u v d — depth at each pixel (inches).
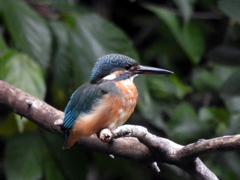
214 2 477.1
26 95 314.8
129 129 267.0
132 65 329.4
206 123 415.8
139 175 426.9
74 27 389.4
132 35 524.1
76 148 396.5
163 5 519.8
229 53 437.1
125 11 518.6
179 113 416.8
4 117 380.5
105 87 299.9
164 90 430.9
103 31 395.9
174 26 423.2
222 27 500.4
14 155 374.3
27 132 382.9
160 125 414.3
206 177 267.4
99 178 479.8
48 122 306.7
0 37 358.6
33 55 362.9
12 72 332.2
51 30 387.5
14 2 373.4
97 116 291.0
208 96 483.5
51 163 381.7
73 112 296.7
